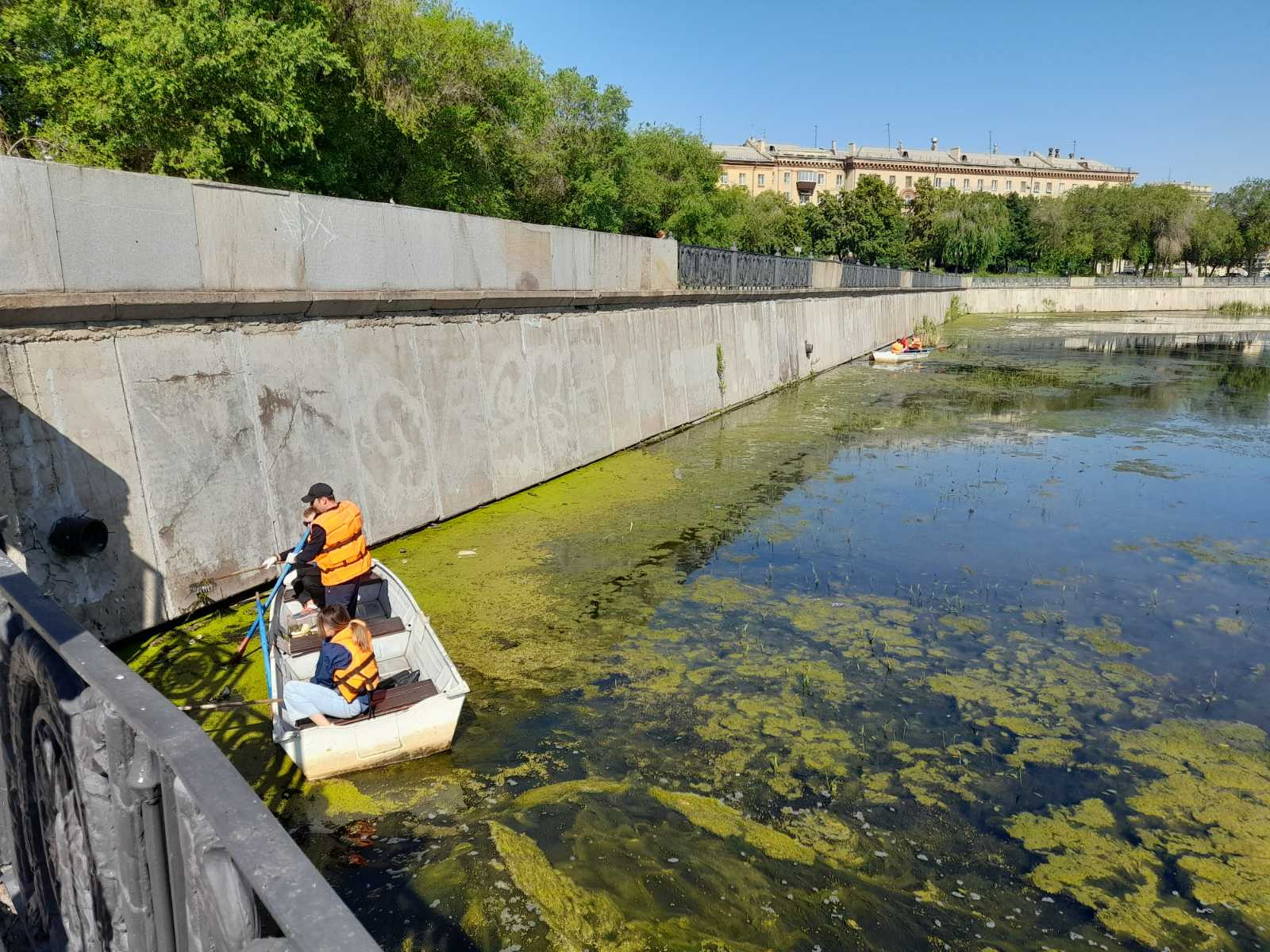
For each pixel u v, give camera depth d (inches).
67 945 108.1
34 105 568.7
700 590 438.9
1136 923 217.9
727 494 621.9
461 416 538.0
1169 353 1683.1
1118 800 270.2
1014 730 310.8
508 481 585.3
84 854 92.4
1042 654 374.0
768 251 2642.7
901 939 211.5
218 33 545.0
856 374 1362.0
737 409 1018.7
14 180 292.8
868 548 510.6
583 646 371.2
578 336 674.8
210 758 65.9
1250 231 3501.5
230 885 62.1
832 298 1456.7
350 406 449.1
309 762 257.1
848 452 772.0
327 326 434.9
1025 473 699.4
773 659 363.6
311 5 635.5
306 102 624.4
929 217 3267.7
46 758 102.0
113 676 79.3
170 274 349.4
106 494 327.0
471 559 466.9
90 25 572.4
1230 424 920.9
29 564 298.4
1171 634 396.2
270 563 335.0
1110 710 326.0
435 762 279.7
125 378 335.6
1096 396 1122.0
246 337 389.7
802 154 4360.2
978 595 439.8
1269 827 257.6
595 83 1421.0
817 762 287.7
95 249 320.5
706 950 205.5
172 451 353.4
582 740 296.5
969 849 246.2
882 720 316.2
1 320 291.4
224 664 324.5
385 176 834.8
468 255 530.9
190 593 359.3
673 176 1991.9
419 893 219.8
